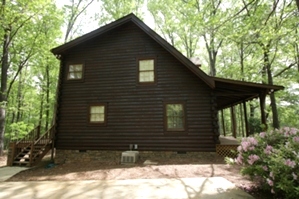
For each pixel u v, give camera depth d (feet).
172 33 71.51
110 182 18.65
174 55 30.50
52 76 68.90
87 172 23.17
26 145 30.83
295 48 41.42
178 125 30.89
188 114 30.71
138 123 31.53
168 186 16.61
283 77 52.42
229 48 62.39
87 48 35.68
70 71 35.63
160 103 31.60
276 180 12.05
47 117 68.28
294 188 10.81
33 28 48.06
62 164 29.76
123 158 27.86
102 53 34.99
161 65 32.78
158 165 25.05
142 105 31.99
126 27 35.24
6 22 37.32
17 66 59.21
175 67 32.35
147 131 31.07
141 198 13.99
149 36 34.06
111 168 24.68
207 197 13.76
